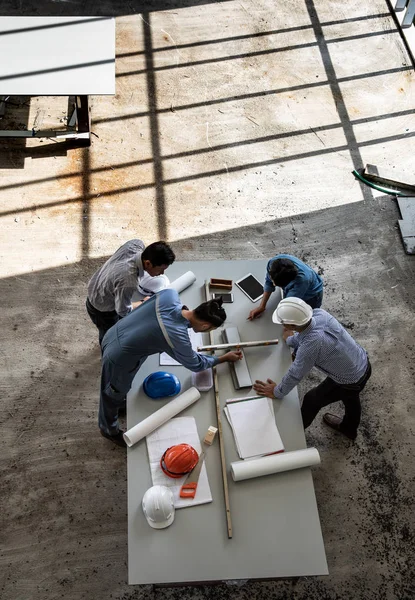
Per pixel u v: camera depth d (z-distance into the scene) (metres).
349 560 3.50
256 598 3.36
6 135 4.82
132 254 3.19
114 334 2.91
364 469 3.80
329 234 4.77
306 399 3.49
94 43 4.64
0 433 3.79
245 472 2.73
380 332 4.34
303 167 5.09
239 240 4.69
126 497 3.64
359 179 5.06
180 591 3.36
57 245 4.55
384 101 5.52
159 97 5.36
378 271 4.61
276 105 5.42
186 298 3.30
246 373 3.04
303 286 3.20
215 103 5.38
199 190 4.90
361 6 6.09
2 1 5.81
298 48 5.79
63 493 3.62
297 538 2.64
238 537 2.63
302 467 2.81
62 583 3.35
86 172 4.89
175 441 2.86
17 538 3.47
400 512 3.66
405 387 4.12
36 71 4.42
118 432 3.60
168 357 3.12
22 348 4.11
